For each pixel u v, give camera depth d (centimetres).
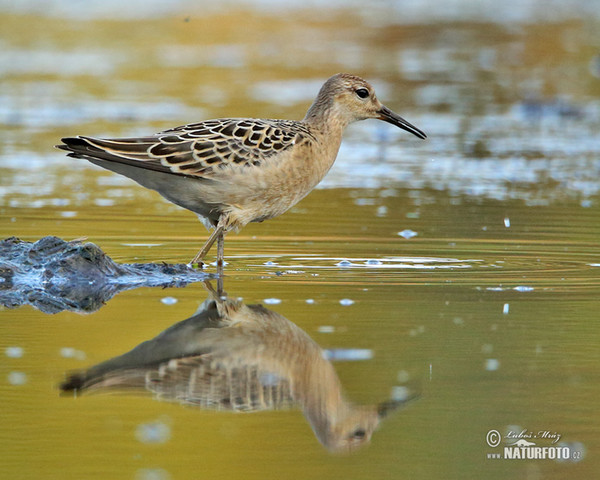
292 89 2864
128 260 1323
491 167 2069
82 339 1005
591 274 1272
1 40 3584
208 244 1291
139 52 3481
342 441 814
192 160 1227
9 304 1130
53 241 1278
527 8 4316
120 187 1867
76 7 4281
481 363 947
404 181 1944
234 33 3819
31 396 874
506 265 1317
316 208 1694
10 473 743
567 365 941
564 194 1817
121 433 813
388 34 3775
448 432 829
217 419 845
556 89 2922
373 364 945
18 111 2530
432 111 2670
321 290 1185
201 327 1041
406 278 1246
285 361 955
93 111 2534
